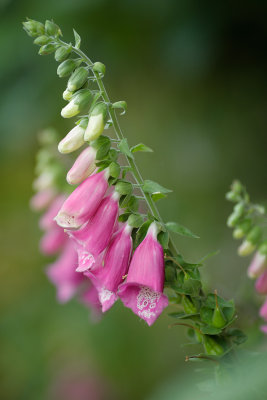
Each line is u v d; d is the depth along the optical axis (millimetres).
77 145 2279
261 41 5898
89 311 5887
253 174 6465
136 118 6750
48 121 5816
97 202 2273
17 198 6984
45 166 4195
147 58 6000
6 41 5566
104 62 5953
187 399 1526
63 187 4168
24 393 5852
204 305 2328
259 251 3012
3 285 6750
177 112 6590
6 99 5590
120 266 2258
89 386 5664
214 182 6520
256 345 3115
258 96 6254
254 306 3369
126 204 2303
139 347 5633
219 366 2287
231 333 2389
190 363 4664
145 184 2266
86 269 2203
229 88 6277
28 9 5637
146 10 5645
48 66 5574
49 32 2293
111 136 6793
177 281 2283
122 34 5816
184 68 5898
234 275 5906
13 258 6879
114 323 5730
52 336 5914
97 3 5555
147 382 5543
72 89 2248
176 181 6555
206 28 5668
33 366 5906
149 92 6527
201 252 6133
